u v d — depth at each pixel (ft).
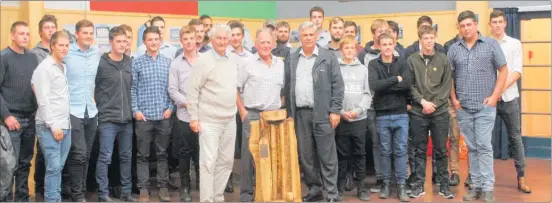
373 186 18.21
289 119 16.01
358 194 17.11
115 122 16.62
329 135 16.10
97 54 16.87
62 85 15.40
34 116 16.21
